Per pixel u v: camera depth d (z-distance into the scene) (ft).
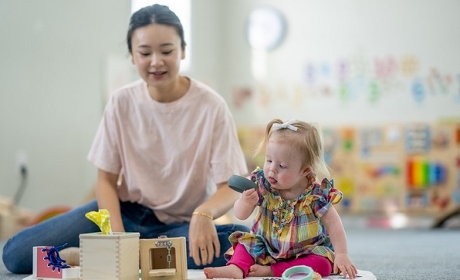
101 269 4.91
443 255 9.01
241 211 5.23
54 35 13.66
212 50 18.53
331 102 17.75
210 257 5.97
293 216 5.38
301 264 5.27
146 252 5.16
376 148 17.16
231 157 6.67
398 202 16.94
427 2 16.99
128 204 6.97
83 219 6.79
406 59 17.13
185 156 6.76
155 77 6.46
